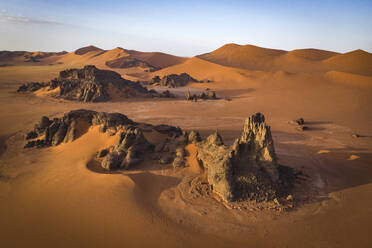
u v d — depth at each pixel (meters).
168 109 66.00
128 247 13.20
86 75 81.19
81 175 21.33
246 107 69.00
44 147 30.70
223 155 20.53
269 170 19.72
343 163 27.42
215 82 124.81
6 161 26.84
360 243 13.95
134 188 19.09
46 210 16.45
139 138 26.52
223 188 18.61
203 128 46.75
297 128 46.44
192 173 22.77
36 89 84.44
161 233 14.52
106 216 15.67
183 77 129.75
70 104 68.12
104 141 28.39
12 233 14.12
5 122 45.72
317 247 13.75
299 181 22.22
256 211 17.25
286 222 16.14
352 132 44.62
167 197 18.88
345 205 18.30
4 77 120.00
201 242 14.01
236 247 13.73
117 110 63.28
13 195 18.89
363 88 84.81
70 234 14.02
